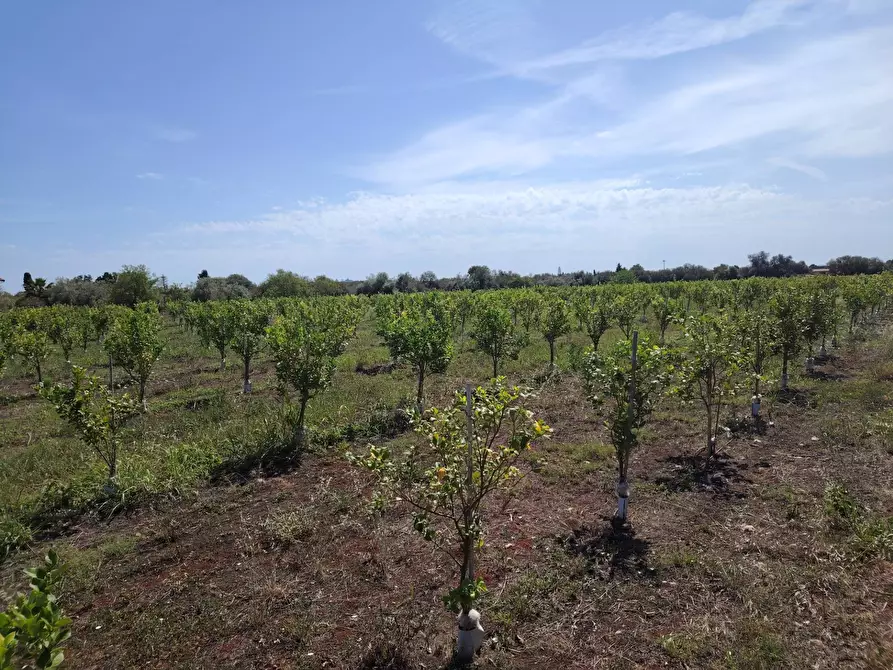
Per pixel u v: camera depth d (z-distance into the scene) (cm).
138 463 836
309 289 4812
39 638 234
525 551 575
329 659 429
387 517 659
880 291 1895
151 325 1224
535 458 836
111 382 1460
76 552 613
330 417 1051
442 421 418
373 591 518
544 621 462
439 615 475
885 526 562
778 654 399
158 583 550
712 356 798
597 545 582
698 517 640
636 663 410
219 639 459
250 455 881
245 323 1384
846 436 862
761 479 736
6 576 570
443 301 2062
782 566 522
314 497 730
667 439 918
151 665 431
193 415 1125
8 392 1524
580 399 1182
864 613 442
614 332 2142
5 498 752
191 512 707
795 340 1184
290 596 514
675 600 485
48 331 1873
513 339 1394
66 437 1041
